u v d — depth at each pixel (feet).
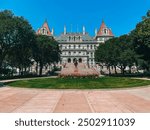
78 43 599.16
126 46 267.80
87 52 586.45
